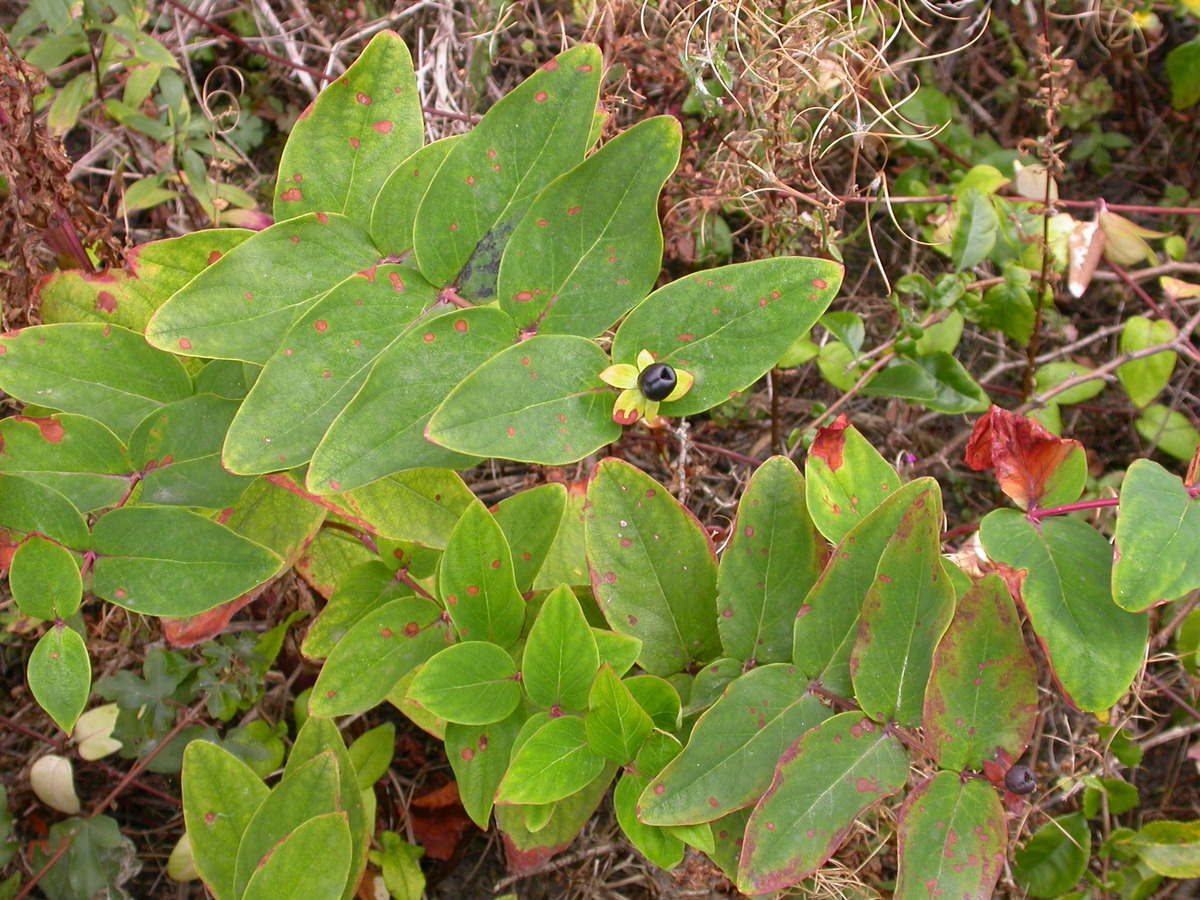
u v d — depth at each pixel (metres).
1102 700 0.36
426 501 0.41
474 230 0.36
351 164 0.38
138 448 0.39
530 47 0.60
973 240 0.54
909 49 0.64
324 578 0.45
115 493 0.39
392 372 0.34
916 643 0.35
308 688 0.52
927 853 0.34
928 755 0.35
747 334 0.34
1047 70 0.57
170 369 0.40
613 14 0.53
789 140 0.51
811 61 0.52
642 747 0.36
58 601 0.36
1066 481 0.39
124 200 0.54
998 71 0.69
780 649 0.38
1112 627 0.37
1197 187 0.68
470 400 0.33
